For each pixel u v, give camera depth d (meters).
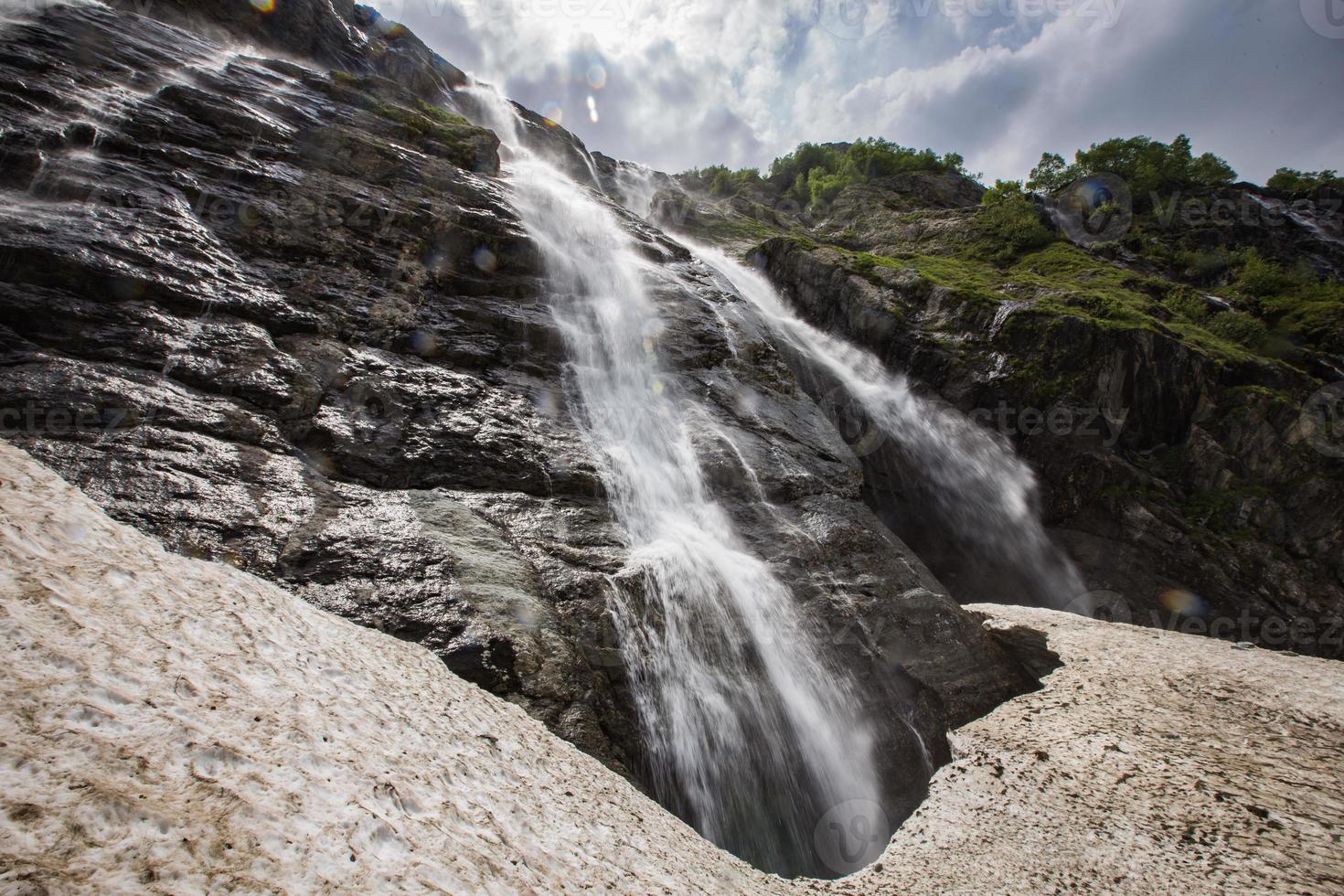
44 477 2.19
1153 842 3.65
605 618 5.02
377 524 4.97
